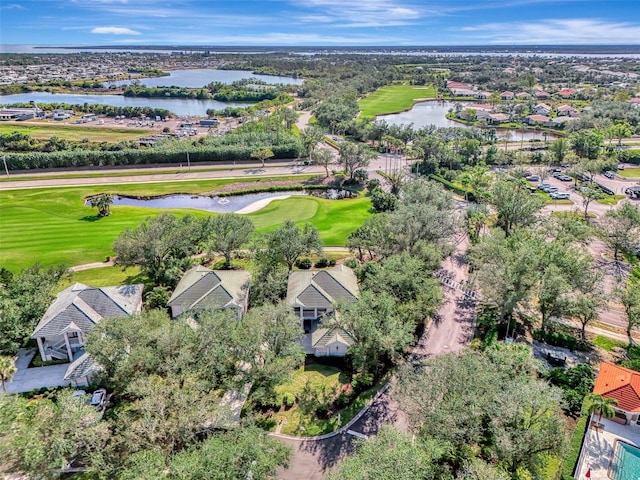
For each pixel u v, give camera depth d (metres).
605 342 52.19
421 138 140.62
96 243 75.69
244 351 38.97
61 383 44.41
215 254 72.19
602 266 69.75
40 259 69.19
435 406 32.97
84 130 182.25
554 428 32.41
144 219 87.62
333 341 48.84
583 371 44.12
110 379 38.62
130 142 153.00
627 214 71.06
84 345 42.03
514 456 32.22
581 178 118.88
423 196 77.25
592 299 50.22
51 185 108.19
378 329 43.06
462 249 77.38
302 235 63.31
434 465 31.14
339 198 108.00
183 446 33.06
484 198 95.81
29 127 183.62
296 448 37.75
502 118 192.00
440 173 123.38
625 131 147.00
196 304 52.88
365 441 31.50
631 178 118.19
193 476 27.34
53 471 31.11
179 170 125.56
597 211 94.44
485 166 126.56
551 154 129.50
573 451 36.41
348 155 115.88
